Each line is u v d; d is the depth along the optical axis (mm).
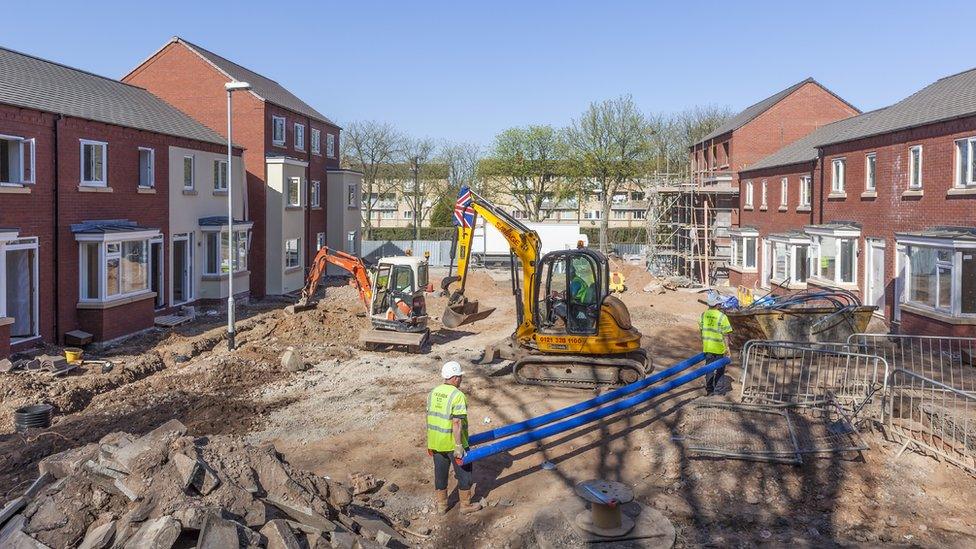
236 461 7355
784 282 27859
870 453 9781
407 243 53219
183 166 24422
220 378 14945
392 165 68750
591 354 14523
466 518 8484
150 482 6711
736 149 37438
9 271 17156
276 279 31875
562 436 11258
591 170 55906
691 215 40781
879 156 21781
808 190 28281
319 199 39219
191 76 31594
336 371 16172
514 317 26094
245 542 6227
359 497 8898
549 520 8109
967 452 9477
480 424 12094
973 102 17906
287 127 34562
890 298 21000
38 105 17438
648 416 12039
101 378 14320
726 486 9109
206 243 26172
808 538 7824
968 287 16531
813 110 36938
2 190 16094
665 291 33156
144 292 20734
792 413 11336
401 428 11789
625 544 7613
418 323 19094
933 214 18984
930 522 8102
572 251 14719
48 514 6547
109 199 20172
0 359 15172
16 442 10820
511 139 61438
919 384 13805
